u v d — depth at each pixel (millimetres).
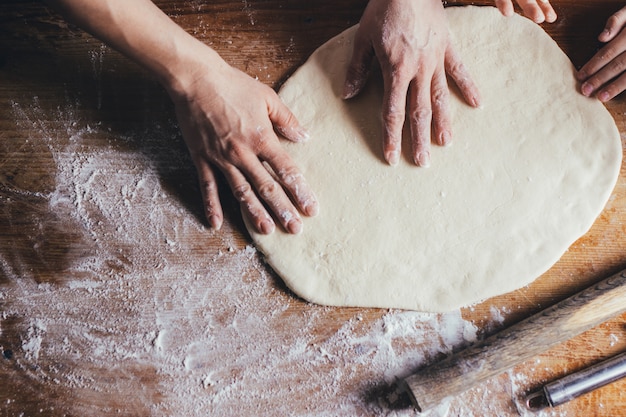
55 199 1517
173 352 1426
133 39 1263
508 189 1416
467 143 1438
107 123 1552
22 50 1594
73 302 1462
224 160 1400
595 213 1402
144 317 1447
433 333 1412
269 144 1374
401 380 1391
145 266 1474
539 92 1464
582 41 1544
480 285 1386
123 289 1463
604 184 1409
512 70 1479
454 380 1300
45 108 1564
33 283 1473
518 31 1500
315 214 1419
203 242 1479
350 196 1432
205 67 1319
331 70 1507
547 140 1434
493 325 1411
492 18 1511
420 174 1431
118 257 1479
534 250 1395
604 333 1407
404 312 1420
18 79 1581
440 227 1409
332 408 1388
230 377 1409
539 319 1333
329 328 1425
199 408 1396
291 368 1408
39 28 1601
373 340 1415
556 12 1564
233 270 1463
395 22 1357
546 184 1415
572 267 1437
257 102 1370
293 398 1395
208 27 1588
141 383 1414
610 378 1336
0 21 1605
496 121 1450
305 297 1414
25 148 1545
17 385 1424
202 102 1342
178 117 1418
